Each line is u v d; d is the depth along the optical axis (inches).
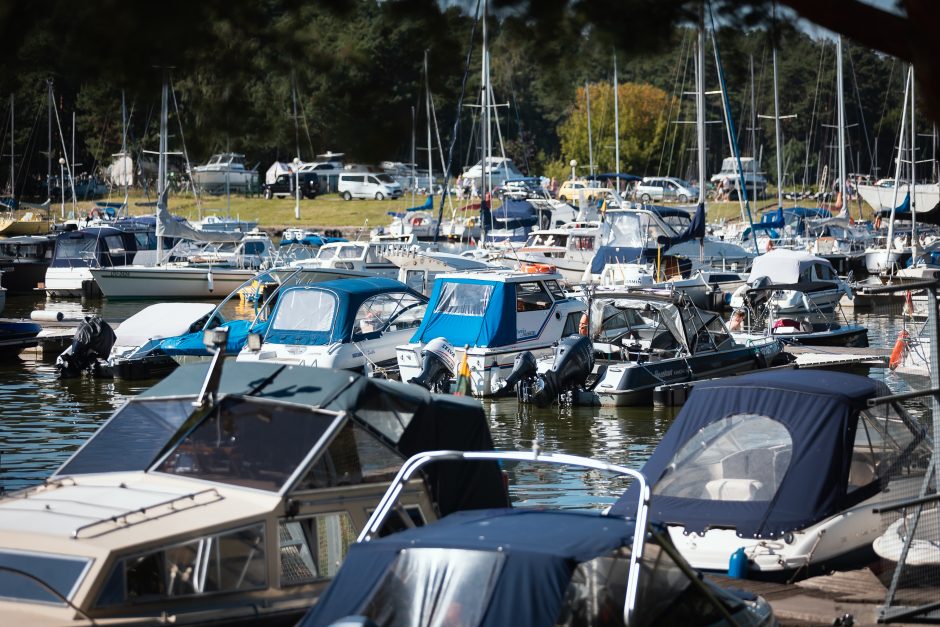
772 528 686.5
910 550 584.4
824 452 707.4
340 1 548.7
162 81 508.7
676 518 713.0
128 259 3152.1
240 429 578.2
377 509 502.6
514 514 470.0
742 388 757.9
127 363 1670.8
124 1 458.9
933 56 380.2
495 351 1552.7
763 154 6594.5
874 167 5654.5
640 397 1501.0
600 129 5836.6
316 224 4840.1
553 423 1397.6
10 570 455.8
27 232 3718.0
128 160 5118.1
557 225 4160.9
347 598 429.4
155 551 483.5
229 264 3105.3
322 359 1496.1
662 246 2792.8
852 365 1727.4
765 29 538.0
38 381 1674.5
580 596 412.2
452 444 645.9
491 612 401.1
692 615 456.4
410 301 1656.0
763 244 3624.5
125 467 567.8
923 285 575.5
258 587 514.3
